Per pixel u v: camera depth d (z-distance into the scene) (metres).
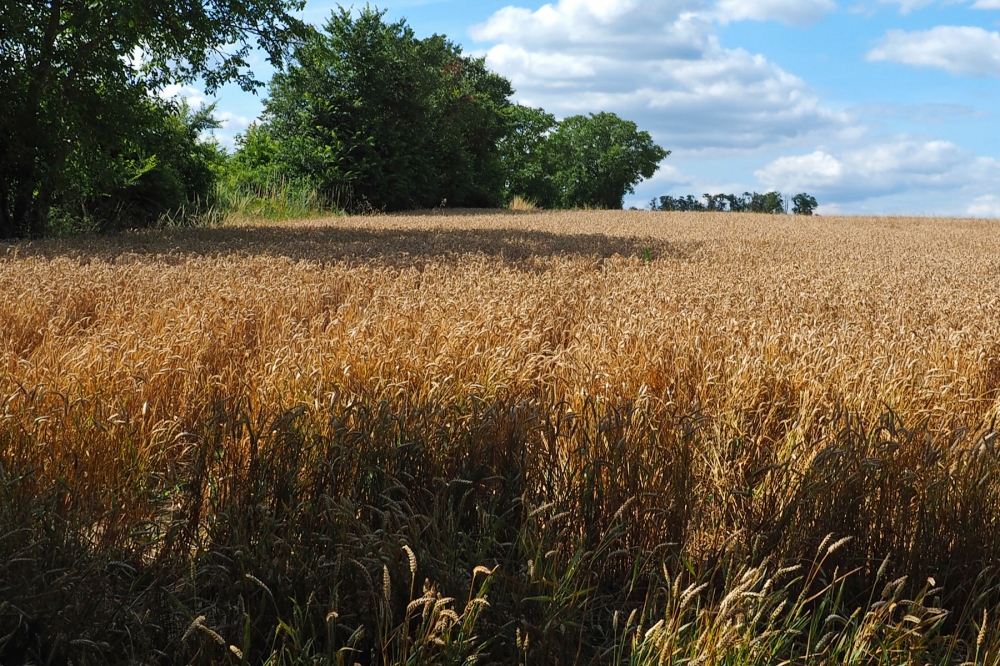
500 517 3.04
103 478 3.42
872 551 3.16
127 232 18.89
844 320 6.95
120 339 5.32
